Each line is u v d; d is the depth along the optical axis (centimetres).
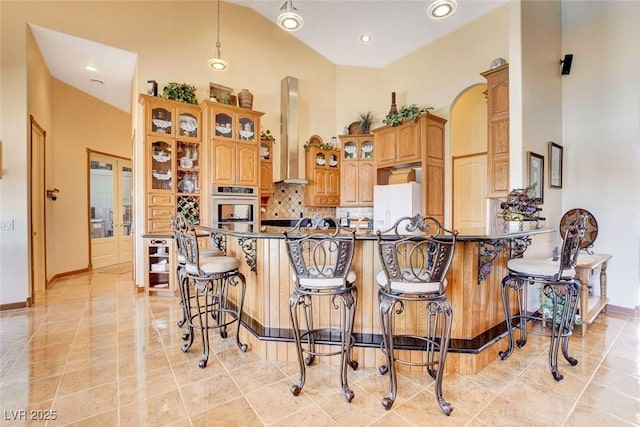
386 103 629
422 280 197
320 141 612
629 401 203
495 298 278
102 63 478
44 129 473
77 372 236
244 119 481
